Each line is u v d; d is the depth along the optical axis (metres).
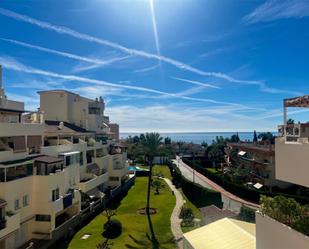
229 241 21.53
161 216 41.19
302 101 10.85
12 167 27.53
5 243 25.44
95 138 56.03
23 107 36.19
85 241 31.50
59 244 30.52
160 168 98.50
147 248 29.80
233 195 56.47
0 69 34.12
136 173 80.50
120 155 60.16
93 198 43.69
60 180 32.59
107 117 76.12
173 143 168.50
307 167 9.85
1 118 31.66
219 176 68.12
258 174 60.16
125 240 31.89
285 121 11.59
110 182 56.62
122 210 44.53
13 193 26.78
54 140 39.75
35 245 28.36
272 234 11.20
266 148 61.97
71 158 40.09
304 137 11.92
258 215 12.18
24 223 28.59
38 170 30.75
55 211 30.41
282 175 11.02
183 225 37.03
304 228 10.16
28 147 30.97
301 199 44.19
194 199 52.44
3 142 28.72
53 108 56.16
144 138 49.75
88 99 63.22
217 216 37.69
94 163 50.88
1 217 25.05
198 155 119.25
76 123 57.78
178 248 29.81
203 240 22.77
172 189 62.66
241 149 72.44
